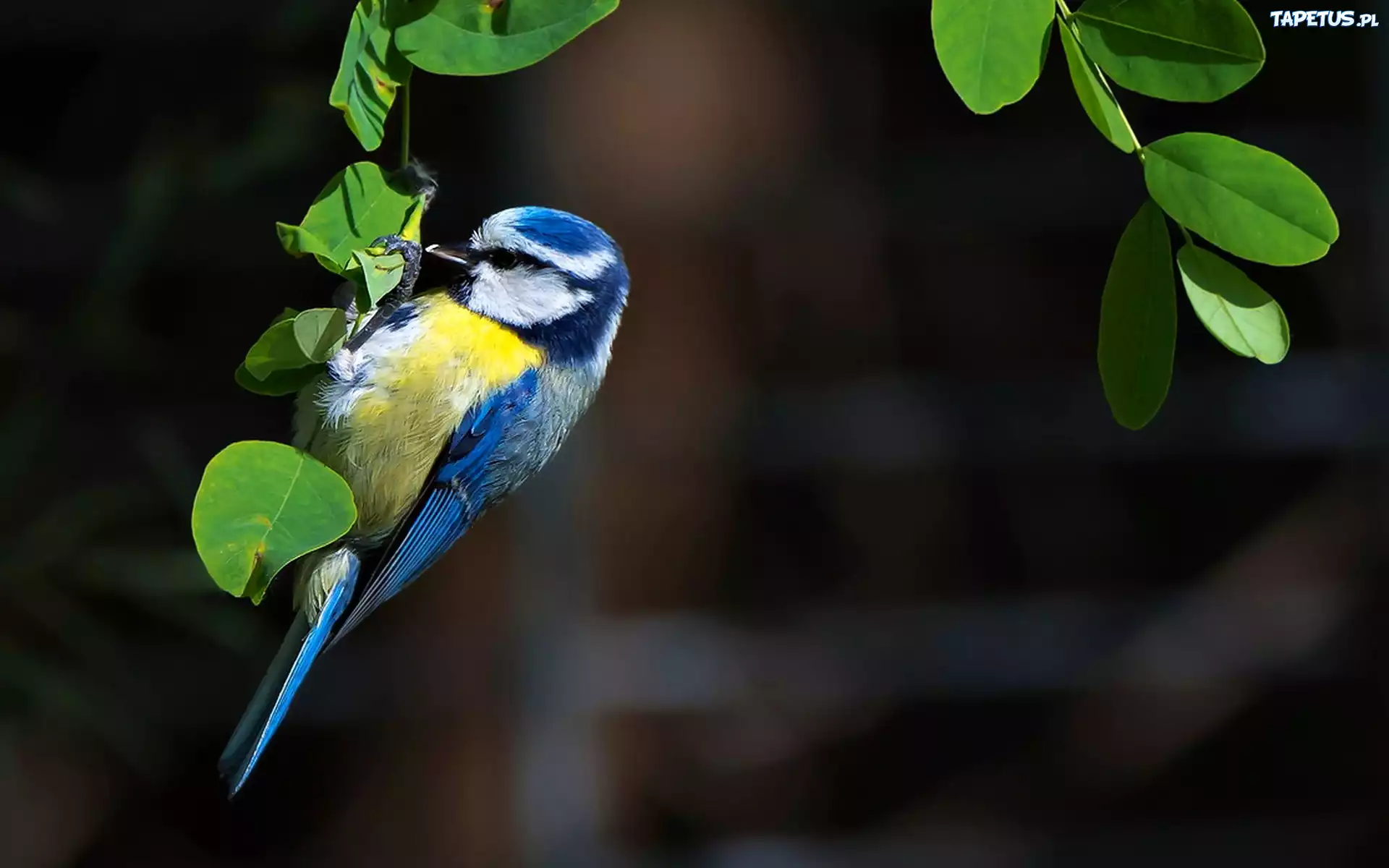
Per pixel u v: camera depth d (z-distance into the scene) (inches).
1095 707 487.5
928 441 473.1
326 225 164.9
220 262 426.9
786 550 476.7
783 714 460.8
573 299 227.8
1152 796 484.7
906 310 485.1
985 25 146.9
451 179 422.6
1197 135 153.6
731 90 445.7
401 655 413.1
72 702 344.5
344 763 432.1
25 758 421.4
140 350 393.1
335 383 210.1
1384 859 476.1
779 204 455.8
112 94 418.6
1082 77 153.2
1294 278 473.1
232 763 203.9
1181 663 483.5
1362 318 465.4
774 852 449.1
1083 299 493.7
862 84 472.4
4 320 380.5
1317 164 458.9
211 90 387.9
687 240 444.1
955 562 489.1
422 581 414.3
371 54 154.9
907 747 481.7
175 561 331.0
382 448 214.2
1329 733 489.7
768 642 462.3
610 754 437.4
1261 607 487.5
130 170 383.9
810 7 464.4
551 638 406.3
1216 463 499.5
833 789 471.8
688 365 446.9
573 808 406.9
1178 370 475.8
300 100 348.2
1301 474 499.5
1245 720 490.6
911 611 477.7
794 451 460.8
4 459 335.0
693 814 449.4
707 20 446.9
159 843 430.6
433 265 226.1
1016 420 478.0
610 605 436.8
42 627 366.9
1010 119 478.6
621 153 431.2
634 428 443.2
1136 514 499.2
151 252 357.7
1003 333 489.7
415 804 416.8
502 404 220.8
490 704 408.2
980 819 477.7
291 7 381.7
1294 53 460.8
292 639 214.8
